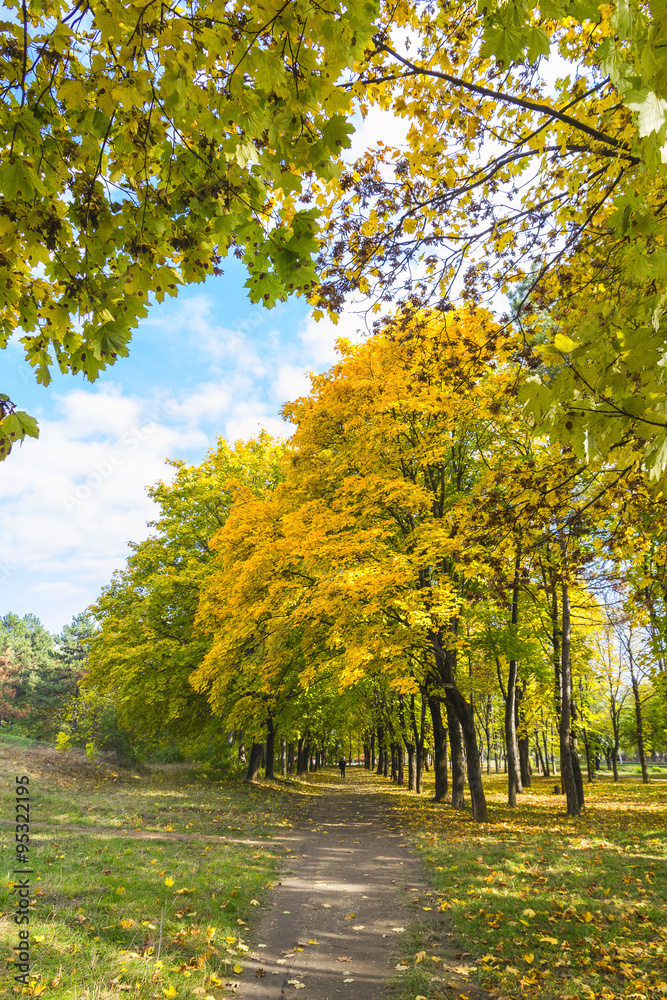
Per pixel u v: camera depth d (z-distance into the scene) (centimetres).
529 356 481
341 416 1162
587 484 531
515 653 1455
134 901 563
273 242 250
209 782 1975
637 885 695
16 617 6350
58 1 226
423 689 1449
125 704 1853
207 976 441
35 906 512
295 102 230
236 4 218
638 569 747
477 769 1351
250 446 2109
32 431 265
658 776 4012
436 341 564
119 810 1175
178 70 226
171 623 1945
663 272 222
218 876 725
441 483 1333
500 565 580
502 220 424
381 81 341
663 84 175
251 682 1720
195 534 2011
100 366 271
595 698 2947
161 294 267
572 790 1495
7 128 233
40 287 268
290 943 549
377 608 1021
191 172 248
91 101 243
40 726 3042
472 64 408
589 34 405
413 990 442
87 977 393
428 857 916
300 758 3378
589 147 414
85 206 253
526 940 527
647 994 412
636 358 218
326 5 212
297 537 1112
